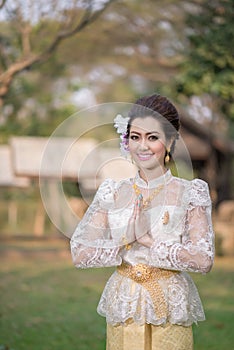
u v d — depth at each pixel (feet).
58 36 35.83
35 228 89.25
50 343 25.61
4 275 47.19
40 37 40.83
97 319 30.48
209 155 75.41
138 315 11.16
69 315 31.48
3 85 40.09
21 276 46.60
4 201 96.48
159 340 11.21
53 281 43.96
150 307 11.12
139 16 55.67
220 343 25.43
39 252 62.18
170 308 11.18
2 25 39.29
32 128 78.64
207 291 39.42
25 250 63.77
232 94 39.17
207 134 74.95
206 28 38.06
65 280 44.47
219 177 75.36
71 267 52.16
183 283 11.41
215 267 50.96
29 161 60.64
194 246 11.02
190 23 38.55
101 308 11.84
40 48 40.96
